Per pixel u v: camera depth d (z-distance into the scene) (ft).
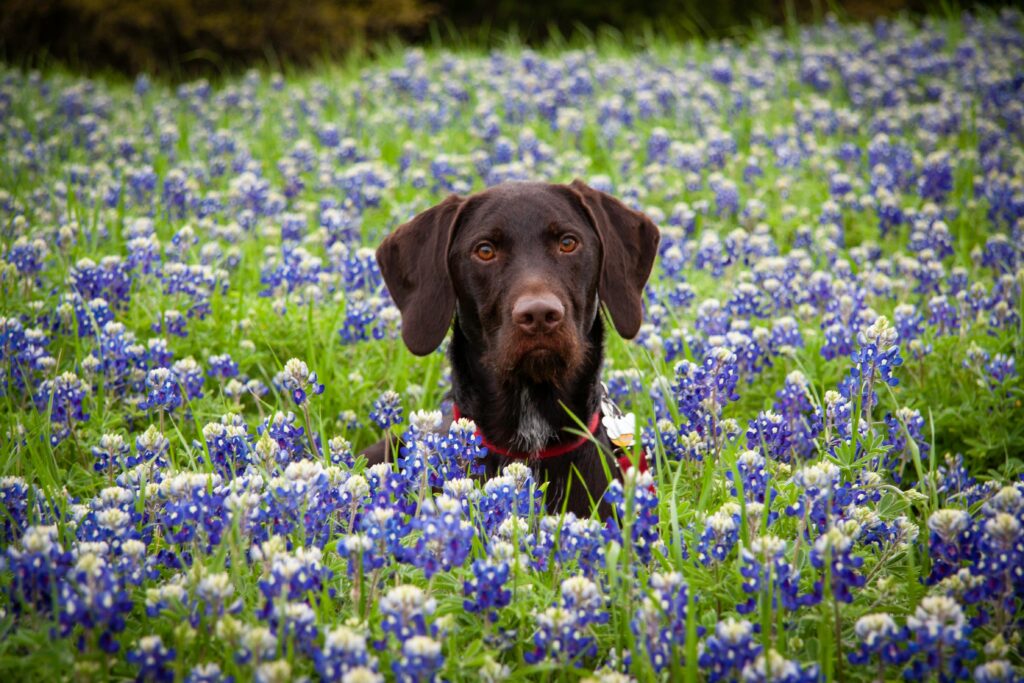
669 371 15.89
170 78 51.85
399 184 26.71
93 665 7.98
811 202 25.35
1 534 10.22
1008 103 31.32
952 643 7.99
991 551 8.77
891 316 17.95
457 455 11.27
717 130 29.09
